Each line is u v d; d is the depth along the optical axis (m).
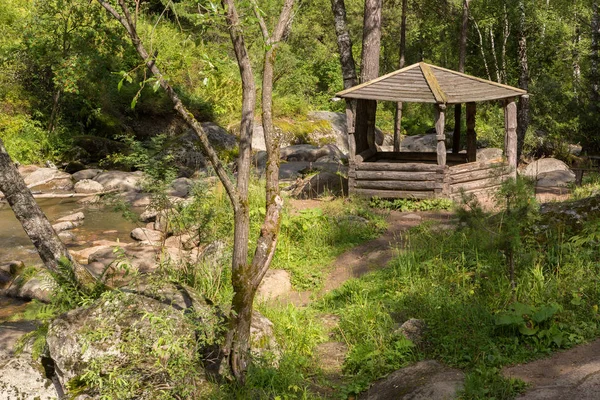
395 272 9.13
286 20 6.57
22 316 8.64
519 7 24.67
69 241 12.87
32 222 7.47
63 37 21.69
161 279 6.64
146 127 25.23
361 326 7.40
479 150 22.56
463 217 8.14
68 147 21.55
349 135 14.22
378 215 12.77
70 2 21.22
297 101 28.75
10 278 10.69
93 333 5.86
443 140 13.83
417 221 12.33
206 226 9.16
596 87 24.09
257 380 6.12
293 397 6.06
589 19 27.69
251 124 6.27
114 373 5.59
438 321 6.96
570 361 5.81
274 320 7.47
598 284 7.21
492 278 7.89
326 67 36.09
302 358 6.79
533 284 7.43
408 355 6.60
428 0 24.52
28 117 21.91
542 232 8.55
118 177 18.44
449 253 9.23
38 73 22.98
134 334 5.92
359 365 6.68
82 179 18.88
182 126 25.86
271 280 9.56
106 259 10.77
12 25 26.02
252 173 14.48
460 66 21.19
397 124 20.56
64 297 7.31
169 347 5.66
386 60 32.91
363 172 14.08
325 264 10.30
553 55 28.42
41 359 6.29
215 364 6.27
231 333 6.10
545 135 24.94
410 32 31.58
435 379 5.73
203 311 6.08
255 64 25.58
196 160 21.89
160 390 5.77
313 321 7.89
